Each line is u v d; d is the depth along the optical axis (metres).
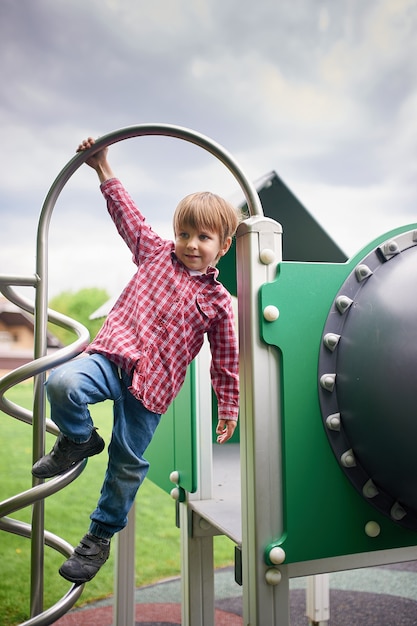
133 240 1.37
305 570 1.18
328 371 1.21
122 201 1.37
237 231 1.24
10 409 1.32
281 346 1.18
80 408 1.11
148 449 2.21
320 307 1.21
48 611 1.22
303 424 1.18
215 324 1.35
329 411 1.20
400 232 1.29
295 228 2.07
